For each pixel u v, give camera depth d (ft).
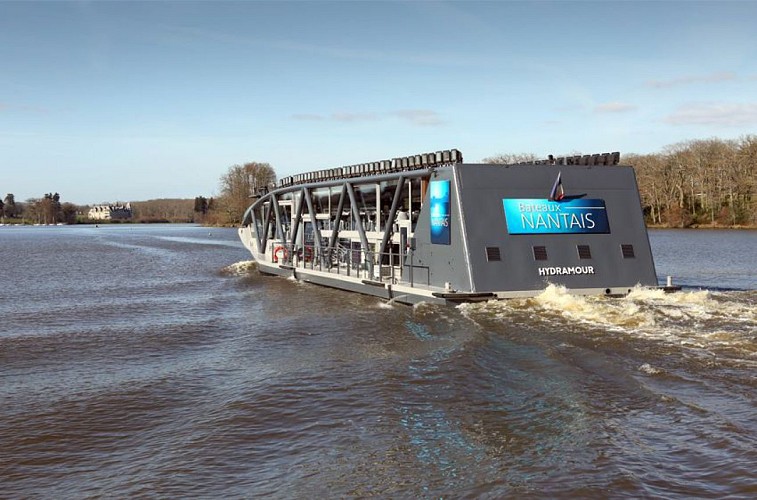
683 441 31.19
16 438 36.27
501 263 69.31
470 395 40.24
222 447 33.73
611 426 33.71
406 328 63.77
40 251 249.75
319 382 44.93
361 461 31.14
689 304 64.18
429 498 27.02
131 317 80.53
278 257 127.34
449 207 72.59
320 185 105.81
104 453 33.78
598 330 54.54
